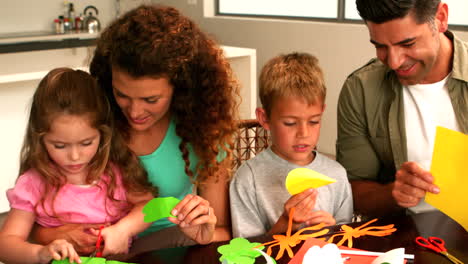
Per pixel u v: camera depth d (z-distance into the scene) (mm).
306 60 1321
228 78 1360
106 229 1156
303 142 1282
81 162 1158
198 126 1305
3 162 2771
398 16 1180
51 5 5102
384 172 1586
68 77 1148
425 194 1108
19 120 2779
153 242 1323
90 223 1254
